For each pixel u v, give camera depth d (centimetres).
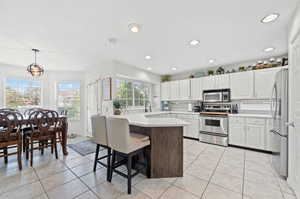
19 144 240
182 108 521
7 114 237
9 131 234
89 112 473
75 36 234
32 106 455
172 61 381
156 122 219
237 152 321
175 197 170
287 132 203
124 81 452
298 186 164
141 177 215
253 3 158
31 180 205
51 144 300
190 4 159
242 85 369
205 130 404
